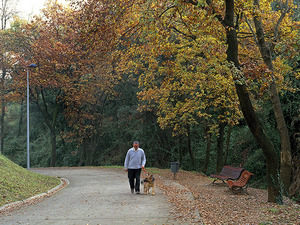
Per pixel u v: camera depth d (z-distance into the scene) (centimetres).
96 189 1188
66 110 3316
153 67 1608
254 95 1570
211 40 1384
